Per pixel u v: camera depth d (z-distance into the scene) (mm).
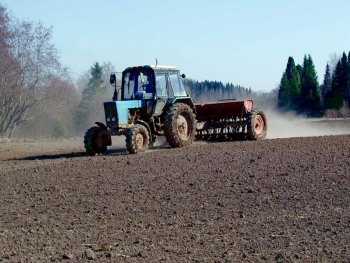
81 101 63344
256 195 7836
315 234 5852
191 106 16375
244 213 6930
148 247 5703
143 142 14391
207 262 5082
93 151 14891
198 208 7355
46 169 11617
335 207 6898
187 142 15539
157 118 15586
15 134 54562
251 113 16703
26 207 8062
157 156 12609
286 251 5320
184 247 5629
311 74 74125
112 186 9180
